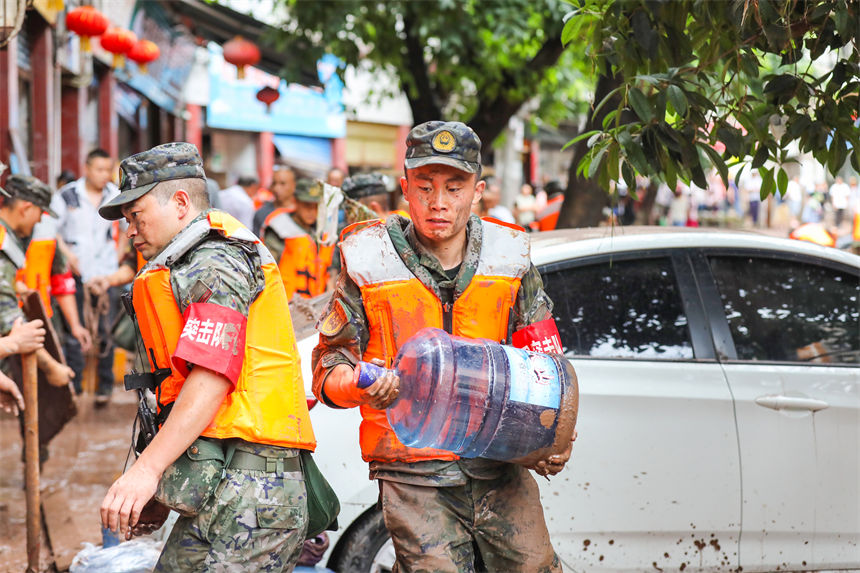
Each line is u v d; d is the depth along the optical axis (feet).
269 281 9.75
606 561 14.14
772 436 14.67
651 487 14.24
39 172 40.45
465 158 9.45
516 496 9.99
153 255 9.70
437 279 9.81
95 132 52.75
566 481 14.01
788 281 15.64
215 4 46.39
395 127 95.45
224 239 9.49
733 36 12.64
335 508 10.14
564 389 9.33
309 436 9.80
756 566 14.65
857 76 12.44
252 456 9.38
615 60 13.14
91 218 30.94
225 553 9.22
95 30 34.83
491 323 9.85
